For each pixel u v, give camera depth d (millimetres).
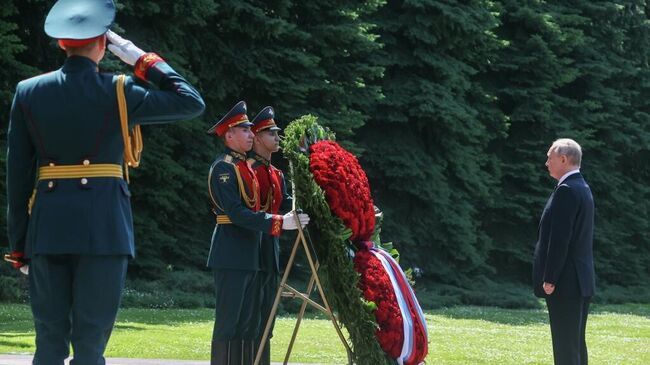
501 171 32625
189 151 24859
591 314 24016
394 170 28797
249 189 7930
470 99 31594
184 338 13109
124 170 5305
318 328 15617
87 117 5078
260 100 26047
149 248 23500
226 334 7918
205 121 25406
